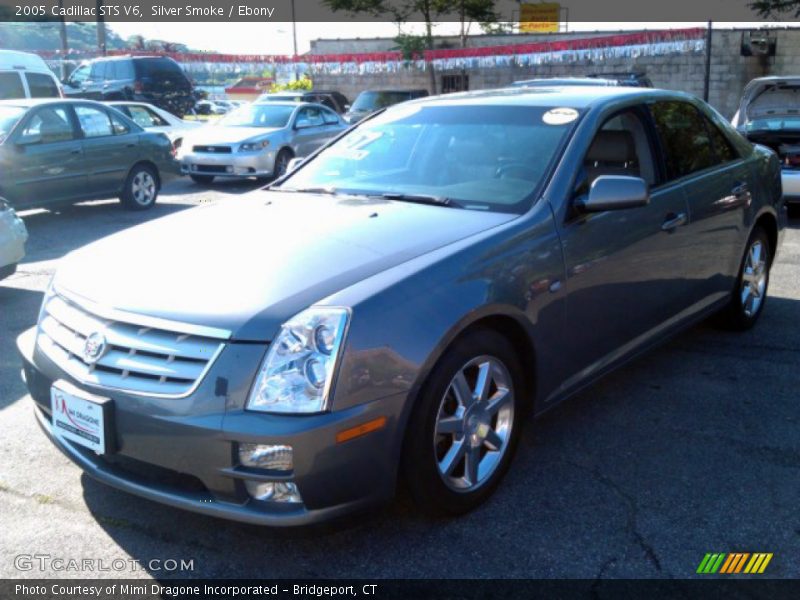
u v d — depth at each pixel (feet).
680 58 85.20
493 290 10.02
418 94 66.74
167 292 9.34
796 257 25.40
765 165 17.62
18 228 21.30
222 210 12.59
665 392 14.44
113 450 9.09
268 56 79.00
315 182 13.88
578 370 12.10
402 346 8.94
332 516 8.75
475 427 10.20
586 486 11.08
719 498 10.78
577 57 74.69
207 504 8.79
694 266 14.65
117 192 36.86
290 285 9.19
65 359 9.75
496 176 12.23
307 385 8.43
